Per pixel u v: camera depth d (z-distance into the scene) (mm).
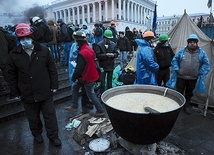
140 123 1996
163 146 2912
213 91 4422
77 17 60469
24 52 2648
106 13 52812
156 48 4668
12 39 4688
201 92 4137
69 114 4289
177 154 2748
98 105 3980
